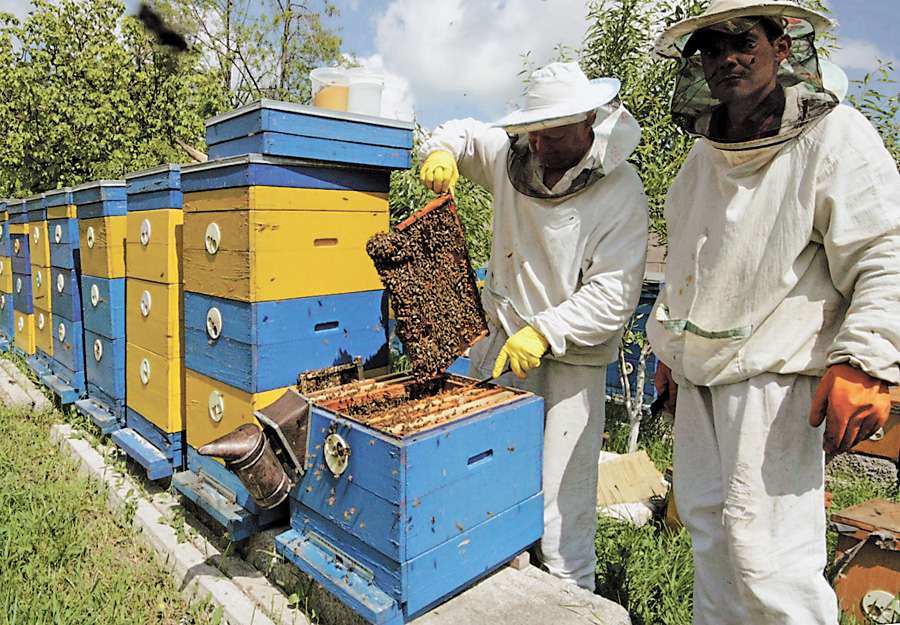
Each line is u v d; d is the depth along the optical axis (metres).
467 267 2.37
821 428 1.91
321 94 2.71
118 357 3.48
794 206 1.78
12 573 2.48
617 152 2.28
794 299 1.85
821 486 1.93
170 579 2.48
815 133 1.75
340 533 2.00
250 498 2.40
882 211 1.68
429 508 1.83
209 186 2.45
